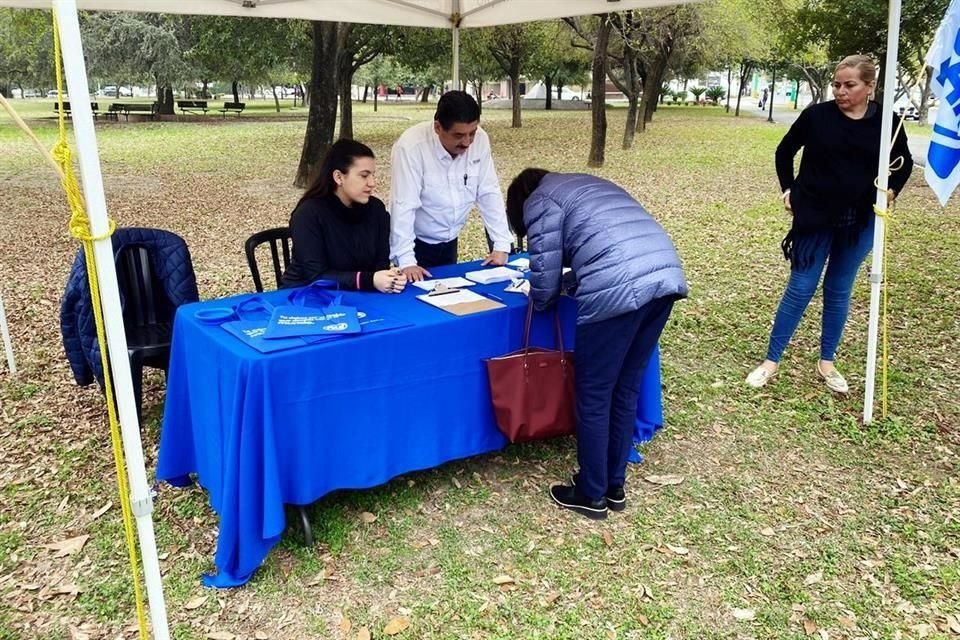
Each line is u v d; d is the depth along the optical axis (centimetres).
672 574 268
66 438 362
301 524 287
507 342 304
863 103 364
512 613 247
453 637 236
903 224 869
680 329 529
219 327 268
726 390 422
